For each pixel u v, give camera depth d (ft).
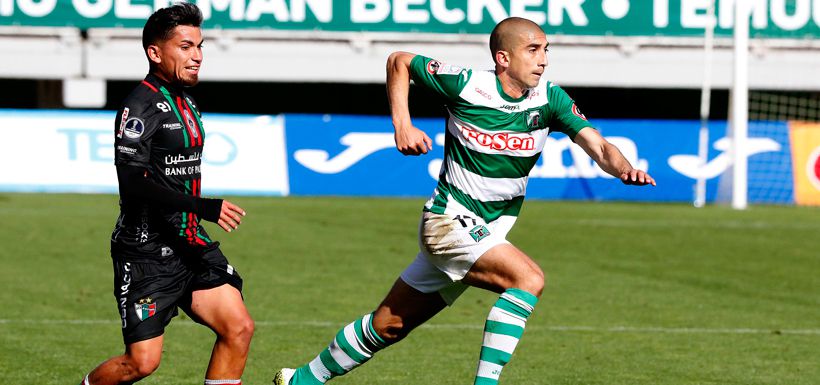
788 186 220.02
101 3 238.68
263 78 246.88
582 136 59.41
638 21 243.40
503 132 58.90
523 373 77.46
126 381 56.44
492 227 60.08
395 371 77.66
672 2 243.40
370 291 112.47
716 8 243.81
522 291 57.31
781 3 246.88
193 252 56.80
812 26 247.29
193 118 56.59
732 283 121.90
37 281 115.44
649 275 126.72
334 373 62.75
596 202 215.31
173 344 85.97
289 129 213.87
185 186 56.34
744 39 209.56
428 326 95.25
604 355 84.12
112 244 56.49
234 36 245.04
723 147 218.79
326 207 193.67
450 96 59.11
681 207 208.95
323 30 243.60
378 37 247.91
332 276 121.80
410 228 166.30
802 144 221.25
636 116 314.14
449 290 61.26
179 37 55.01
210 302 57.16
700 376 77.15
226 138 211.20
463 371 77.92
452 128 59.88
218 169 210.59
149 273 55.72
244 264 129.70
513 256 58.18
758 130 220.43
